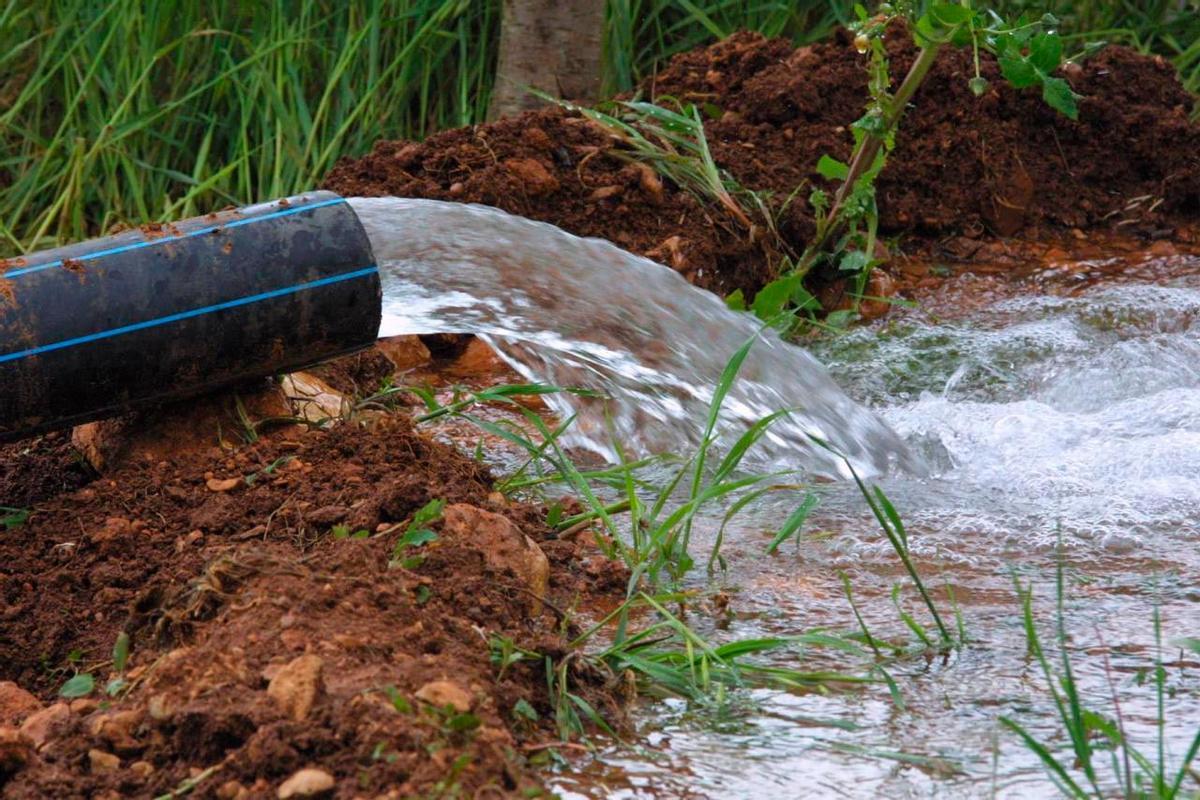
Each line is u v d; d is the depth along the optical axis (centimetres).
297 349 496
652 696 381
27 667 402
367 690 327
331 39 1072
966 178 903
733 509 475
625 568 461
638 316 602
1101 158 934
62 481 515
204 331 480
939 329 749
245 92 1005
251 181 1016
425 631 368
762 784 334
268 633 354
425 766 305
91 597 427
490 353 701
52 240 940
